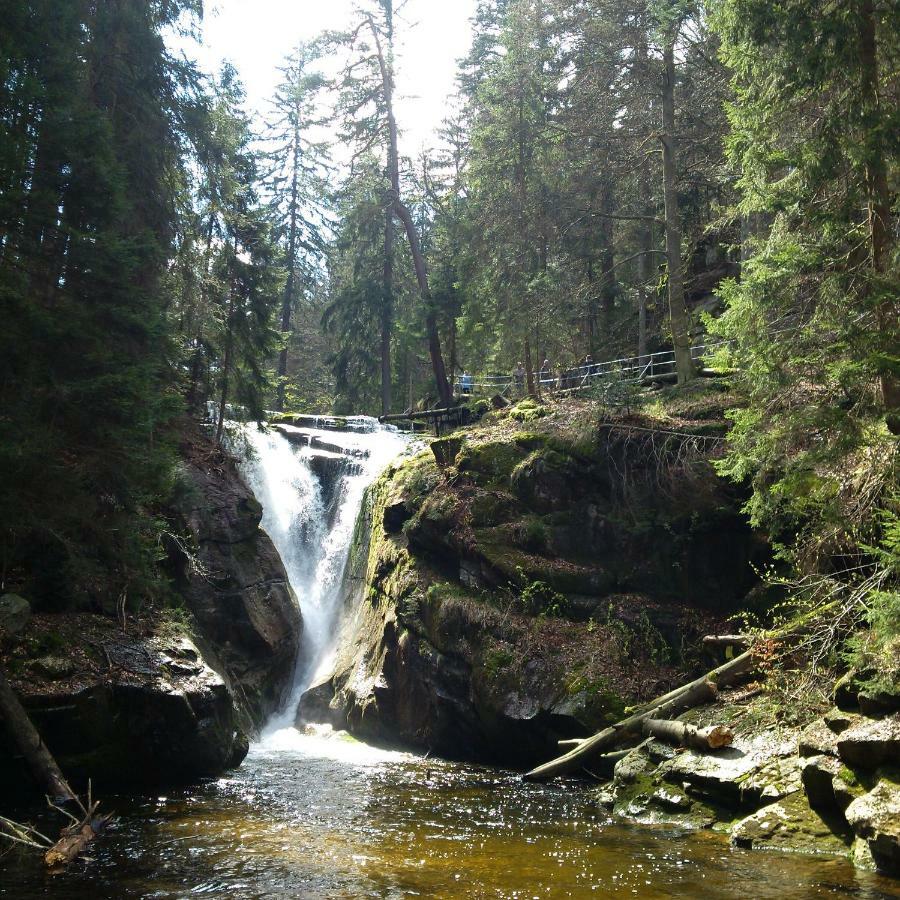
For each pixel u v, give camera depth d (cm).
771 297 1132
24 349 1125
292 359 5762
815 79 1125
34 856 933
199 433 2309
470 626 1717
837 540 1259
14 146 1161
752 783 1078
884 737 941
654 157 2483
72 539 1343
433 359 3303
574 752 1423
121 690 1292
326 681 2069
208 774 1400
